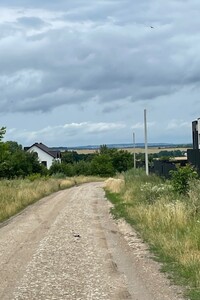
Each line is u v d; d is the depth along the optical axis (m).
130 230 15.57
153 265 10.20
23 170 57.72
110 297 7.89
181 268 9.50
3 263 10.82
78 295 8.05
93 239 14.20
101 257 11.40
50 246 13.02
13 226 17.52
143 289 8.36
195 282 8.46
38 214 21.67
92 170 87.81
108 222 18.31
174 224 13.90
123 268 10.12
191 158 22.45
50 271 9.95
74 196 33.69
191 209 14.88
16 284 8.91
